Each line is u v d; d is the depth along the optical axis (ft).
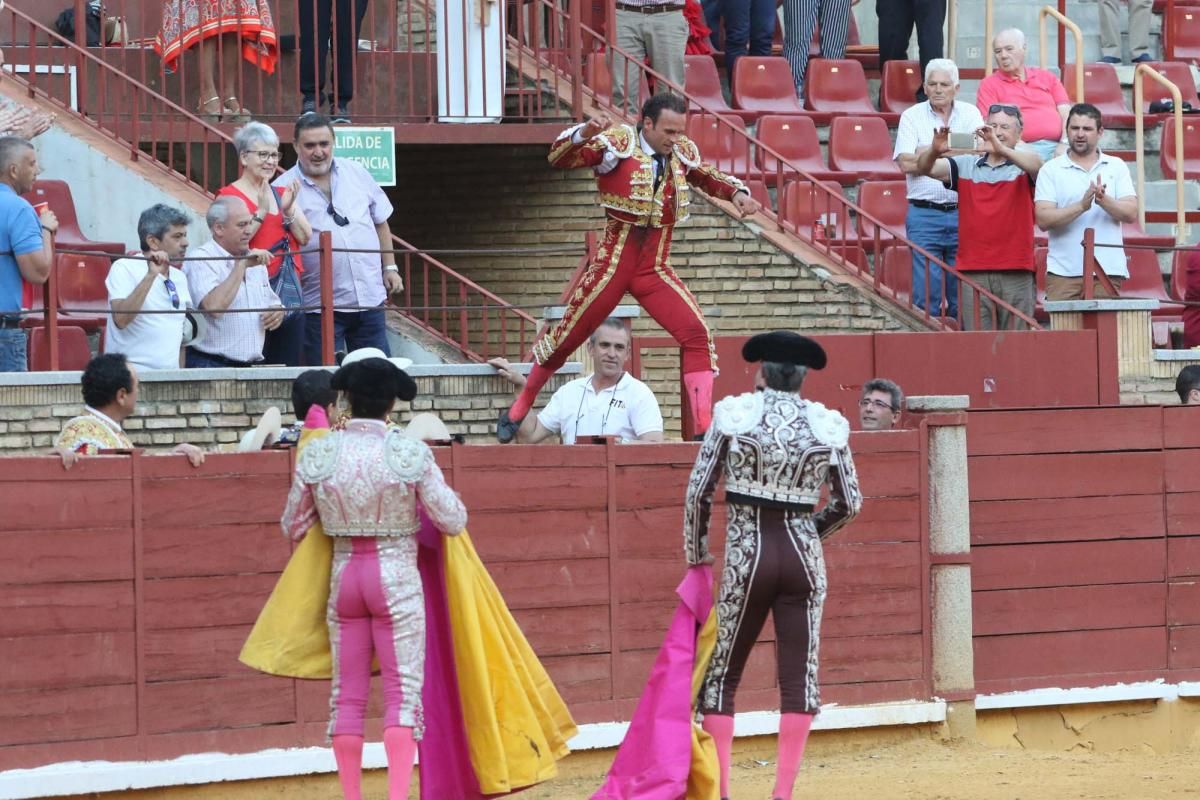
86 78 102.89
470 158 117.50
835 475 60.90
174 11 104.99
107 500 66.59
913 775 73.31
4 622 64.80
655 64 120.37
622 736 74.02
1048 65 149.07
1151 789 70.54
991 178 104.68
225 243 82.94
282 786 69.21
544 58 120.47
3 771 64.54
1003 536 82.43
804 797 68.95
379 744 70.54
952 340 96.48
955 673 80.07
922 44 131.13
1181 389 92.89
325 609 58.54
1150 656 84.99
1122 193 105.09
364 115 107.34
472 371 86.02
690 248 109.60
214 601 68.28
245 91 110.11
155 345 80.64
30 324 80.79
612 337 79.46
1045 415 83.25
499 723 59.11
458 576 58.65
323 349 82.99
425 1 107.34
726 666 61.46
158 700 67.31
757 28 130.62
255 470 69.00
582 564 73.97
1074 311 100.53
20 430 76.54
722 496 76.13
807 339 61.00
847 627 78.43
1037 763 76.79
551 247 114.73
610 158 77.20
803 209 116.37
